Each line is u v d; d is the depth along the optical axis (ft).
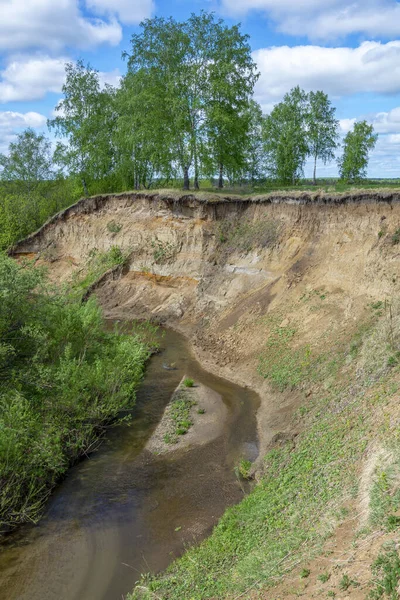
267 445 51.88
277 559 29.09
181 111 113.39
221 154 121.08
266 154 165.37
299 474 39.75
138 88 121.08
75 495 46.37
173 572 34.99
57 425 51.62
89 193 150.30
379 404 40.01
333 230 83.97
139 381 72.90
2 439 42.70
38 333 56.70
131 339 81.10
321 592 22.61
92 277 127.13
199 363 82.28
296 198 93.15
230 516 39.81
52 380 54.95
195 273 109.81
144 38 116.37
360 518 27.40
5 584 35.47
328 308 73.36
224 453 52.85
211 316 97.40
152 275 118.21
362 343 57.47
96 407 56.34
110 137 143.33
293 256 90.07
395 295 62.03
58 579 35.91
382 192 74.90
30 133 171.42
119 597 34.01
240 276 99.14
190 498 45.16
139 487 47.42
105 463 51.98
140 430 59.21
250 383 70.90
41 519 42.86
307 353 66.69
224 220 109.81
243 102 118.42
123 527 41.57
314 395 56.65
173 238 116.26
